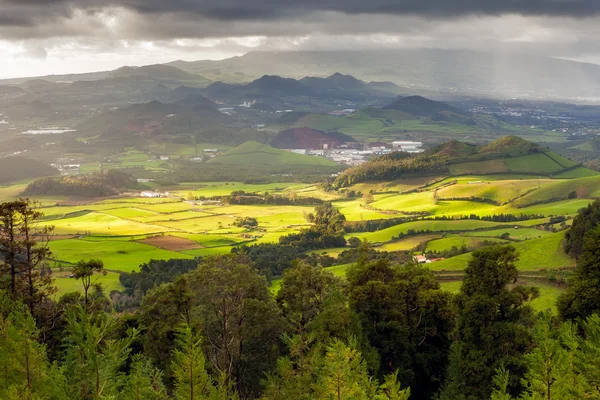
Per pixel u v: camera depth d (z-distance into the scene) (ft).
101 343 179.11
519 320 249.14
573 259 420.36
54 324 231.71
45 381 153.38
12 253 232.32
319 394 168.04
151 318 235.20
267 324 231.30
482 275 234.99
